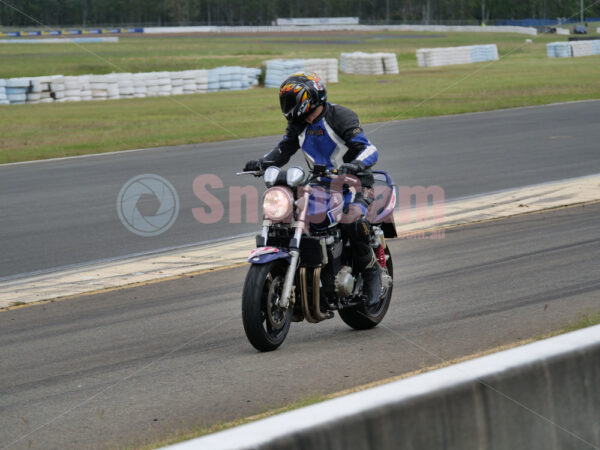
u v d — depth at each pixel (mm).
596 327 5156
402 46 115438
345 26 192875
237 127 36344
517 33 160375
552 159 24297
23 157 28938
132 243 15508
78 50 103000
